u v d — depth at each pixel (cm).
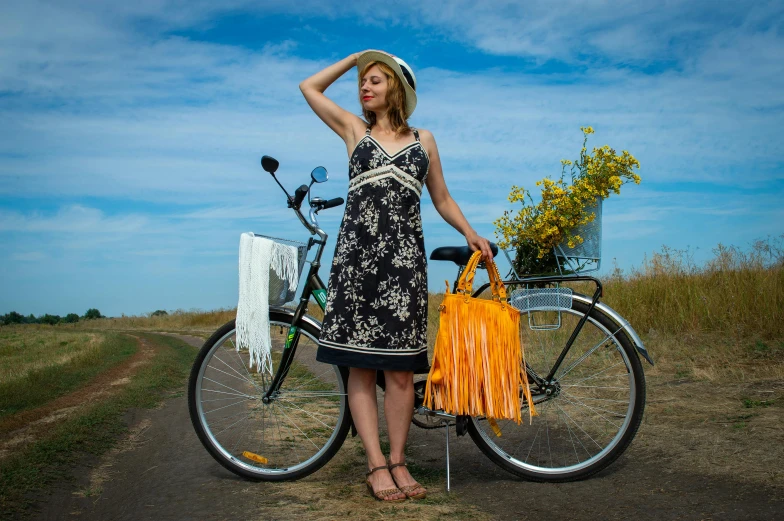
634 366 260
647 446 286
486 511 226
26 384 666
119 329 3216
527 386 257
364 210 247
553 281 280
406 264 245
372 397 255
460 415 254
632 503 223
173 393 598
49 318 6141
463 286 258
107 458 339
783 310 545
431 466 293
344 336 245
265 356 270
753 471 238
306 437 302
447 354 249
